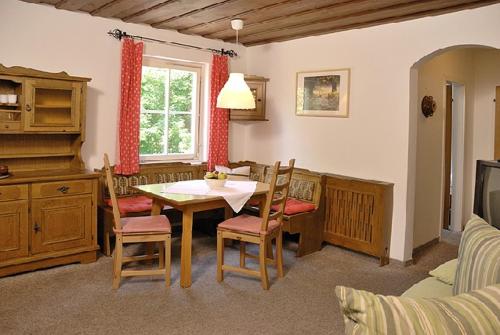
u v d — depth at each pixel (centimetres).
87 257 371
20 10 366
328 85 455
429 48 372
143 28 443
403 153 398
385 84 407
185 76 497
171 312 285
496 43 331
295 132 493
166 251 322
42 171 373
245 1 344
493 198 253
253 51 536
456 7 340
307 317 284
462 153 535
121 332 256
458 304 109
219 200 344
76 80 369
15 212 329
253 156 546
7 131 338
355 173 438
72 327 260
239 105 356
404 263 402
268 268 379
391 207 405
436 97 469
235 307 296
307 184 448
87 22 405
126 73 423
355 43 429
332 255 424
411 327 101
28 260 338
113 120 432
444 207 549
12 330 254
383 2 334
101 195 410
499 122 522
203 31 464
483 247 180
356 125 433
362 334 103
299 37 476
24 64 372
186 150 509
